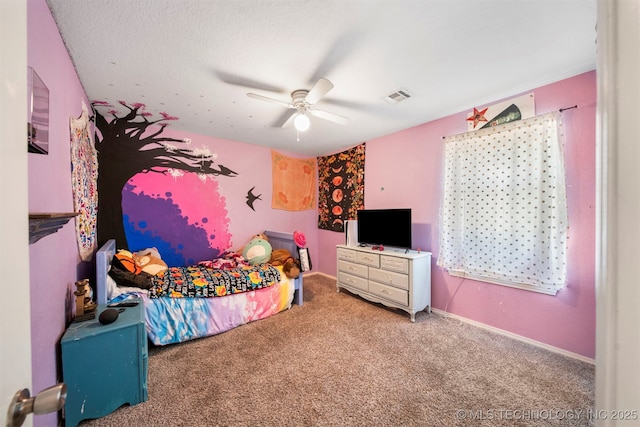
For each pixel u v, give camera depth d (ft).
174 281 7.77
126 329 4.99
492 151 7.71
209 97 7.51
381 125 10.02
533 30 4.78
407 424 4.51
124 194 9.40
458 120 8.65
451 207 8.70
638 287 1.20
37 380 3.52
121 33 4.77
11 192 1.44
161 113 8.71
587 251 6.29
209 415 4.74
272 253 11.37
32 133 3.12
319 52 5.42
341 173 13.67
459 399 5.08
